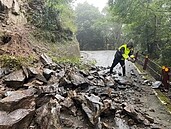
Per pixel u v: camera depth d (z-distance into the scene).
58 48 11.57
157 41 13.36
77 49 16.39
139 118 4.56
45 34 11.10
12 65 5.27
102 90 6.11
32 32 9.98
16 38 7.04
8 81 4.47
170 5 10.77
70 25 17.58
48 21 11.88
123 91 6.98
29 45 8.06
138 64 14.06
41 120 3.56
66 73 6.71
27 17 10.81
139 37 14.88
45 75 5.57
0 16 8.17
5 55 5.59
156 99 6.36
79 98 4.77
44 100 4.15
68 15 18.17
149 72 10.95
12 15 9.12
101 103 4.59
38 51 8.28
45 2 12.58
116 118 4.70
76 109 4.66
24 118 3.23
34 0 12.31
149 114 5.16
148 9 11.70
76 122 4.23
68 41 15.08
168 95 6.87
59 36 13.40
